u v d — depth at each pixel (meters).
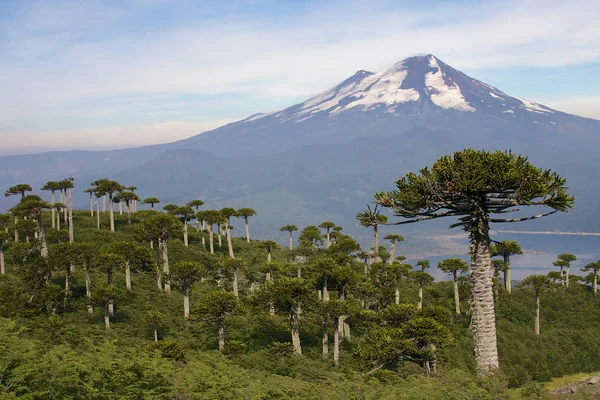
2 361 16.86
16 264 56.94
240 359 38.56
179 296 56.31
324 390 23.41
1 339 18.08
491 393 16.45
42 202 57.44
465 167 16.61
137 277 59.56
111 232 75.38
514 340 60.31
